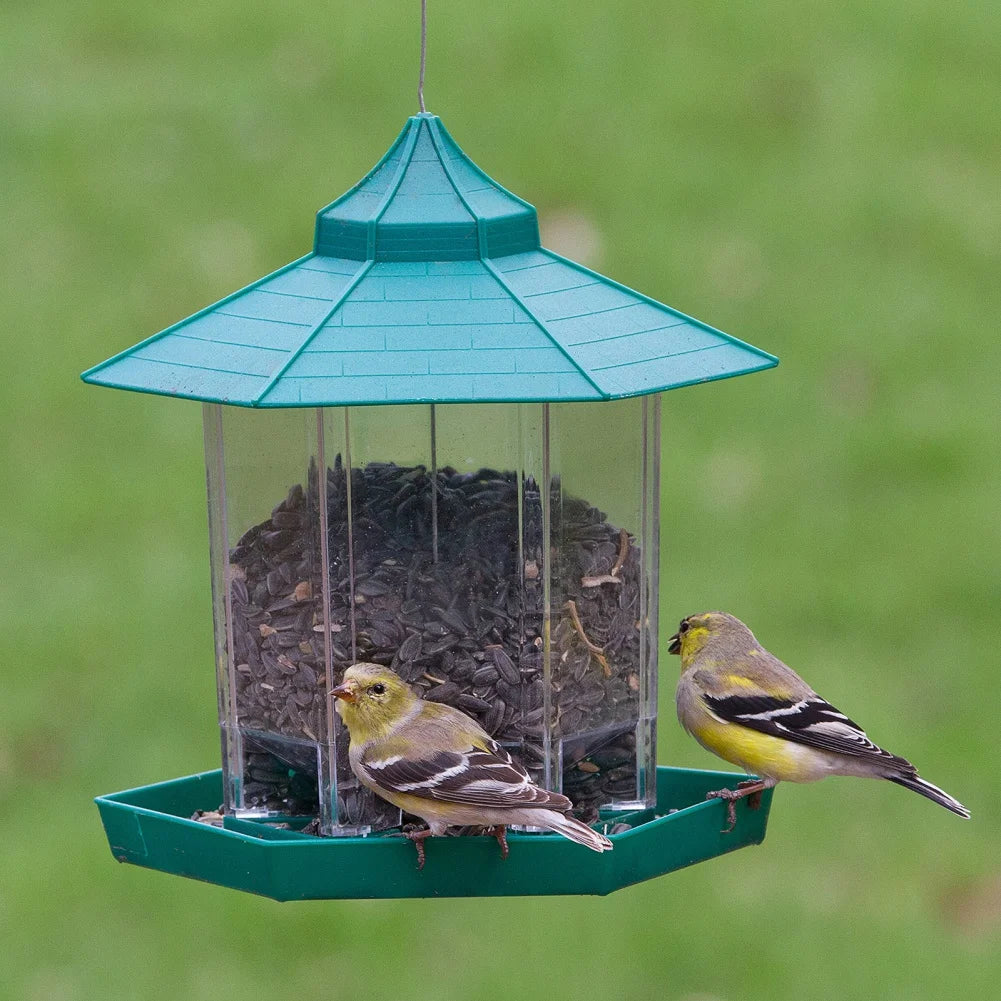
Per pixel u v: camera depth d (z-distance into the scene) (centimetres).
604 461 755
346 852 698
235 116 2211
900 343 1816
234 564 763
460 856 703
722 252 1962
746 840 780
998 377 1772
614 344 698
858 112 2225
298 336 688
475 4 2458
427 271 722
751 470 1655
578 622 755
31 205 2058
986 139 2169
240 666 767
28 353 1809
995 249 1944
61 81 2330
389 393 650
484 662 745
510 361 670
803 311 1875
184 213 2036
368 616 741
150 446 1703
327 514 734
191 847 718
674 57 2359
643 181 2092
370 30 2395
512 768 704
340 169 2103
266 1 2489
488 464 737
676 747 1352
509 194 762
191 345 714
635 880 723
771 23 2414
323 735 742
